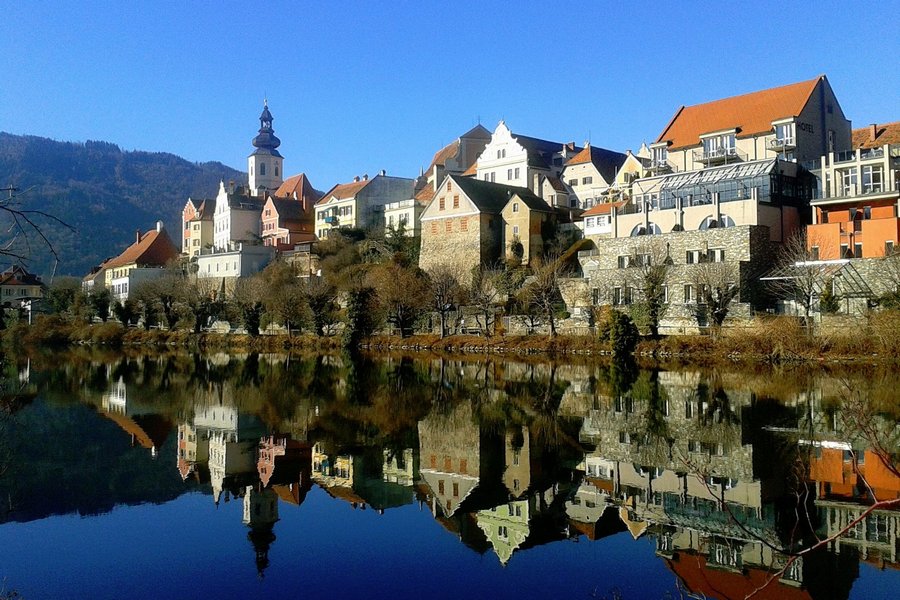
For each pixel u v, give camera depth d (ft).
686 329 229.45
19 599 51.62
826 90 277.44
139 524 68.69
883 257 199.31
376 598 51.57
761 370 178.29
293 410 132.87
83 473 87.92
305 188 496.64
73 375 197.47
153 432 113.50
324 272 354.95
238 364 230.07
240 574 56.13
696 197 257.14
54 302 378.12
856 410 45.75
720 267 221.87
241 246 413.59
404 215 387.34
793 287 212.02
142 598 51.83
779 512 65.77
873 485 72.64
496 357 235.81
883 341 177.17
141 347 321.32
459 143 431.02
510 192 336.49
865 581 50.34
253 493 79.15
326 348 289.33
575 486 78.28
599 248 269.03
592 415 119.75
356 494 77.82
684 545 59.31
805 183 252.62
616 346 216.74
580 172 351.25
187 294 351.25
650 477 80.43
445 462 91.30
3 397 136.26
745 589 50.03
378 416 125.18
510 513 70.13
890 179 227.61
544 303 251.60
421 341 275.80
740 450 90.02
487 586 53.01
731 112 289.53
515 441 101.81
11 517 70.79
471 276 302.86
